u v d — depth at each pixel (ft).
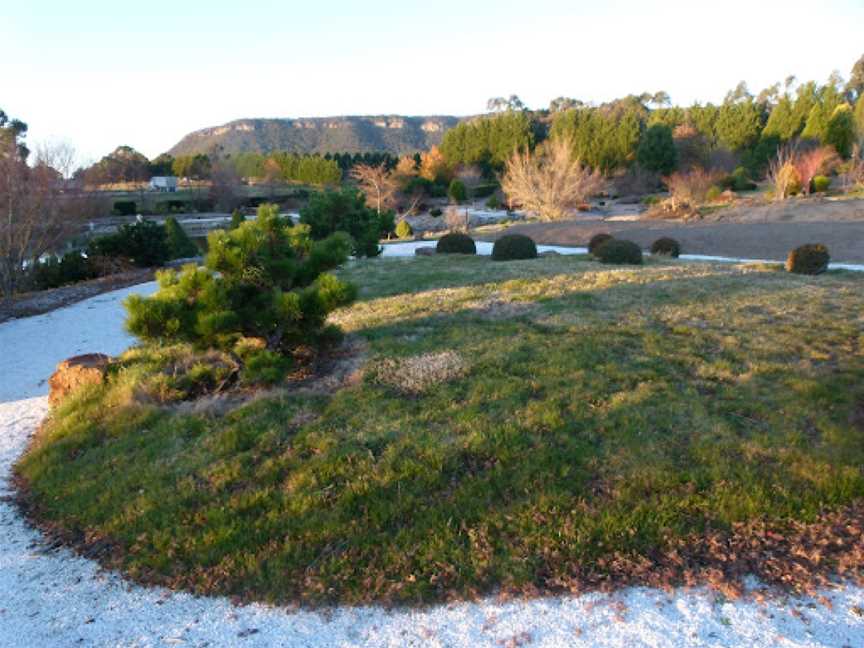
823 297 29.07
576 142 161.38
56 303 44.86
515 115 195.42
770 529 11.60
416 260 52.54
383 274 43.70
